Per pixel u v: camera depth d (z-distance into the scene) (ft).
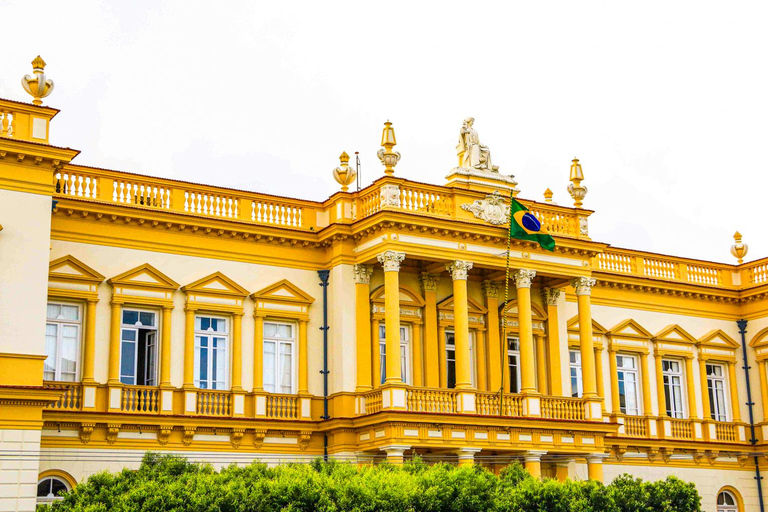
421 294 135.44
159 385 120.37
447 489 96.07
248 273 128.57
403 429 120.57
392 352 123.34
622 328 154.92
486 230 131.13
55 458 112.57
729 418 161.17
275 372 128.67
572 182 143.02
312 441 127.34
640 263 159.43
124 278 120.67
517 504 100.58
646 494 107.14
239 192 129.59
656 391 156.35
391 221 124.98
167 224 123.85
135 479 95.30
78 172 120.88
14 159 103.50
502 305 140.67
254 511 89.86
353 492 92.12
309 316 130.82
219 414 122.62
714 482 156.97
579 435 133.18
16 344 100.48
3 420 98.17
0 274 101.09
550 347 141.79
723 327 163.94
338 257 130.31
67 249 118.42
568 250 138.10
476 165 137.28
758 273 164.55
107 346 118.73
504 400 129.39
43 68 107.86
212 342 126.11
